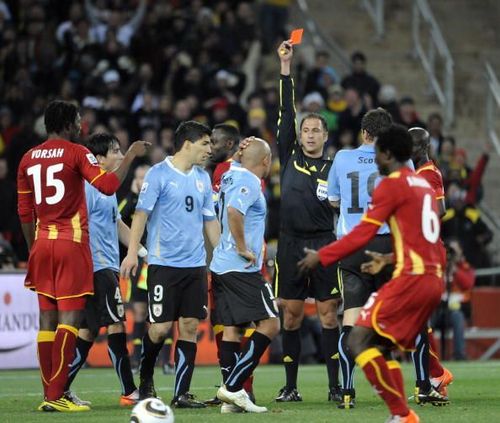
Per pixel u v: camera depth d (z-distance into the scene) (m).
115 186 33.53
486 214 81.19
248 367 33.25
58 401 34.09
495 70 96.25
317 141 37.72
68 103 34.84
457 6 101.00
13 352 57.00
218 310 34.53
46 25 83.94
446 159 75.00
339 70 91.00
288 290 37.66
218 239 35.78
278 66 89.69
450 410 33.50
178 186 34.69
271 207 65.31
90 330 36.44
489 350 69.38
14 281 57.38
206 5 91.19
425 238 28.06
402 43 95.94
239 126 74.75
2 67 80.38
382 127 34.78
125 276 34.31
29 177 34.62
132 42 82.19
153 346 35.09
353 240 27.89
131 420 27.84
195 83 79.44
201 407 34.75
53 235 34.22
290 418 31.25
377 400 37.75
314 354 61.91
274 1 89.62
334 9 97.44
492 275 73.25
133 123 74.25
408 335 27.94
